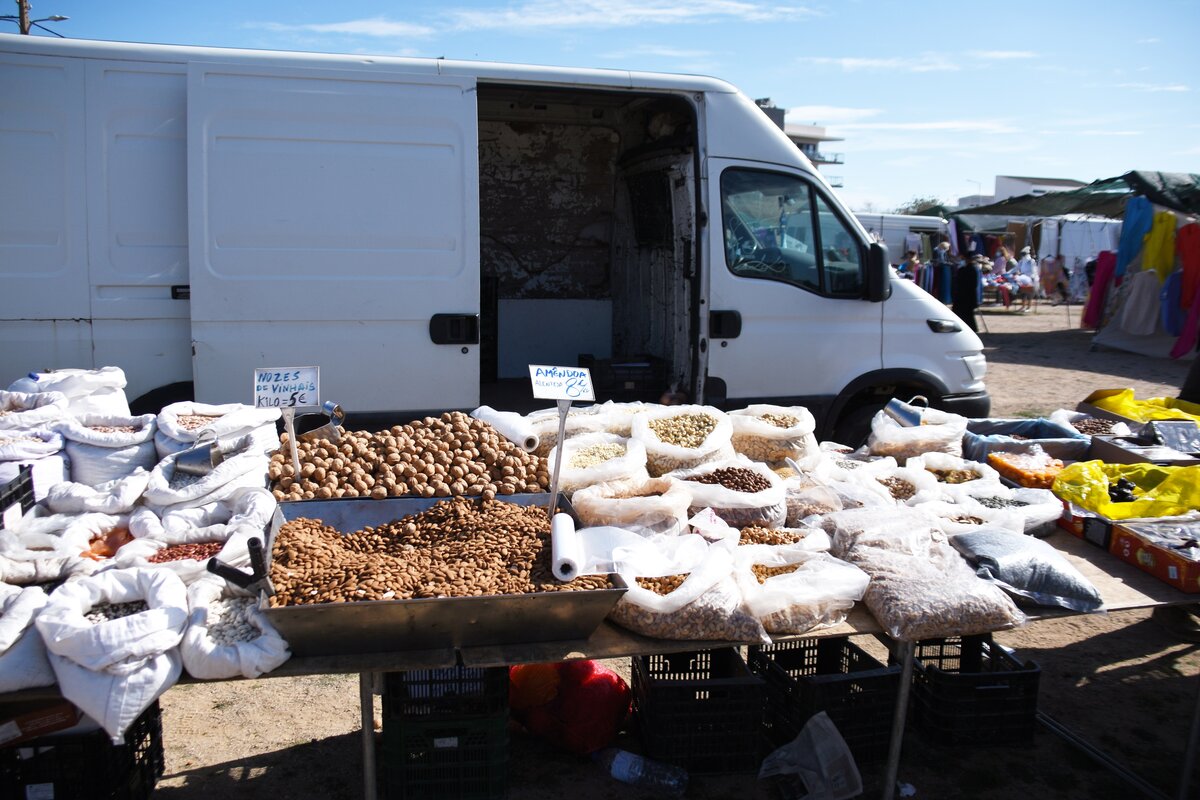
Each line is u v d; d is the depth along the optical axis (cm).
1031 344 1698
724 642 272
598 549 290
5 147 434
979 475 416
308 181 468
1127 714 390
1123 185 1642
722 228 546
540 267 757
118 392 394
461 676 295
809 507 369
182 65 453
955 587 295
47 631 225
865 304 579
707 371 550
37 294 445
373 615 244
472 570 267
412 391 498
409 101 481
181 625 240
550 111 681
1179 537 342
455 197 493
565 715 336
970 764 349
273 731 361
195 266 455
